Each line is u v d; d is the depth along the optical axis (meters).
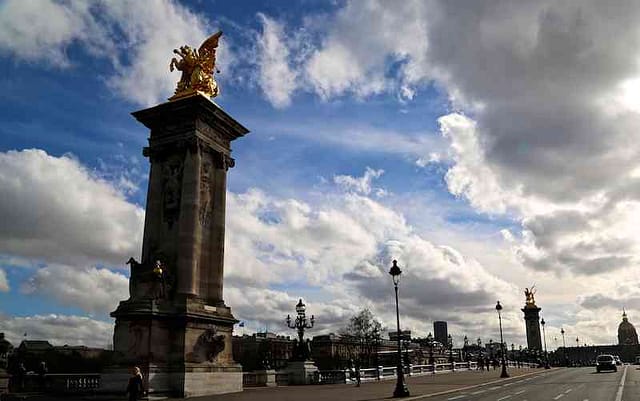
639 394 38.38
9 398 36.91
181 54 50.28
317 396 39.47
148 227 46.59
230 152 52.22
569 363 157.12
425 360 133.88
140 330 40.62
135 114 48.88
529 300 174.50
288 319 62.78
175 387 40.09
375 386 52.12
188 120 47.72
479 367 103.06
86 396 38.50
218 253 48.12
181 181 46.88
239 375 46.53
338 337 162.88
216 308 46.12
